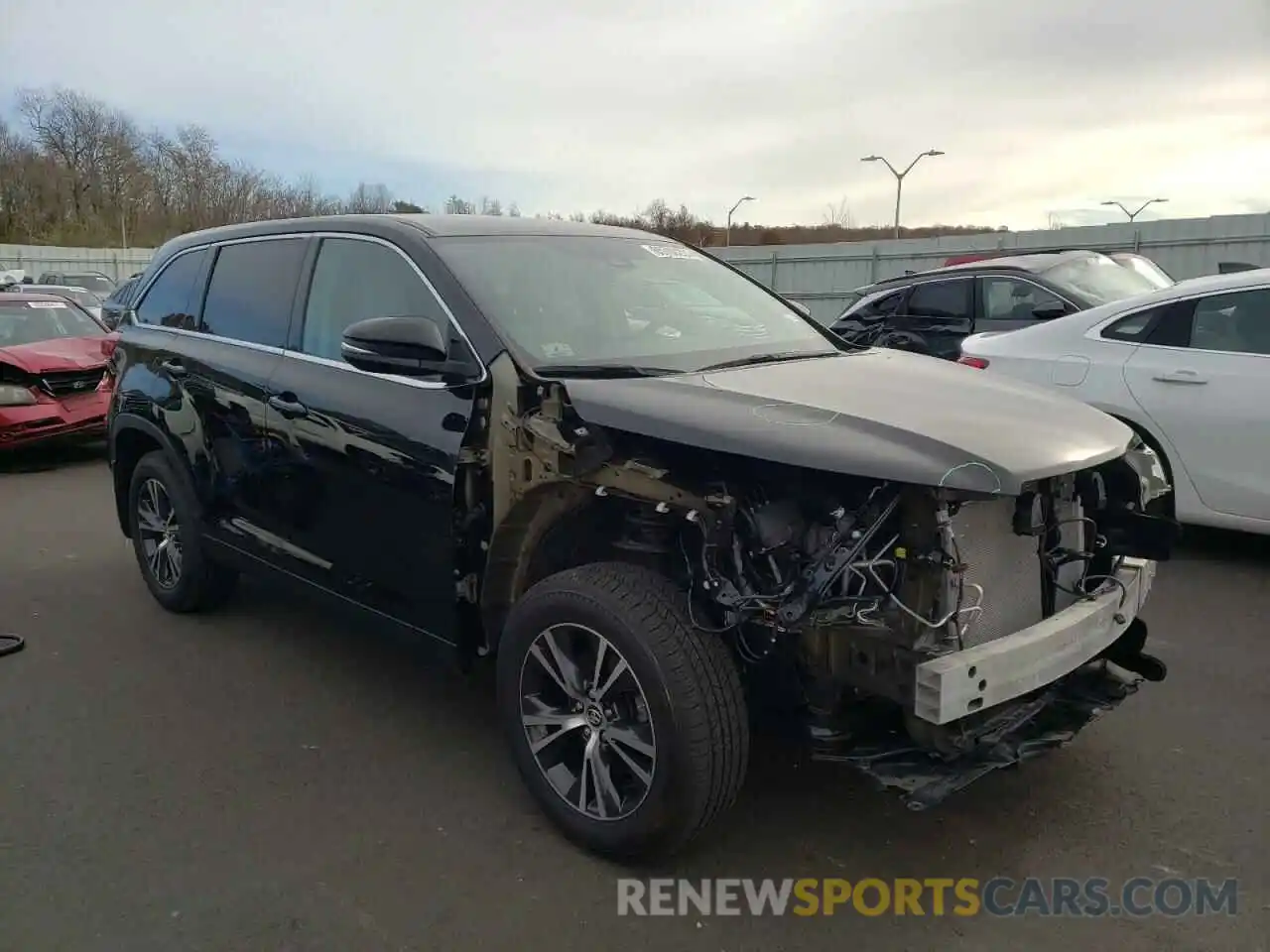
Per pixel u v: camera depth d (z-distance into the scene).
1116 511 3.40
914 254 25.00
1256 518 5.74
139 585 6.07
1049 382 6.45
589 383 3.31
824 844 3.32
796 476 2.95
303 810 3.55
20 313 11.02
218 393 4.65
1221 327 5.92
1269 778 3.65
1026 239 23.81
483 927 2.93
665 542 3.27
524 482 3.33
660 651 2.94
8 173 70.38
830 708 2.93
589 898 3.06
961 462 2.69
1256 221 20.53
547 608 3.21
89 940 2.88
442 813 3.52
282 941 2.88
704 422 2.97
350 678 4.66
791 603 2.79
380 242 4.05
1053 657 2.96
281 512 4.36
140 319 5.51
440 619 3.68
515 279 3.85
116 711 4.34
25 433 9.85
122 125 74.31
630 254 4.43
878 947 2.84
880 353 4.18
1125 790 3.59
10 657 4.94
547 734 3.36
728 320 4.22
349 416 3.88
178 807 3.57
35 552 6.87
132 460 5.61
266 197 70.62
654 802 3.00
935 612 2.79
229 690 4.54
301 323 4.33
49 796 3.65
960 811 3.49
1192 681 4.45
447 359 3.59
